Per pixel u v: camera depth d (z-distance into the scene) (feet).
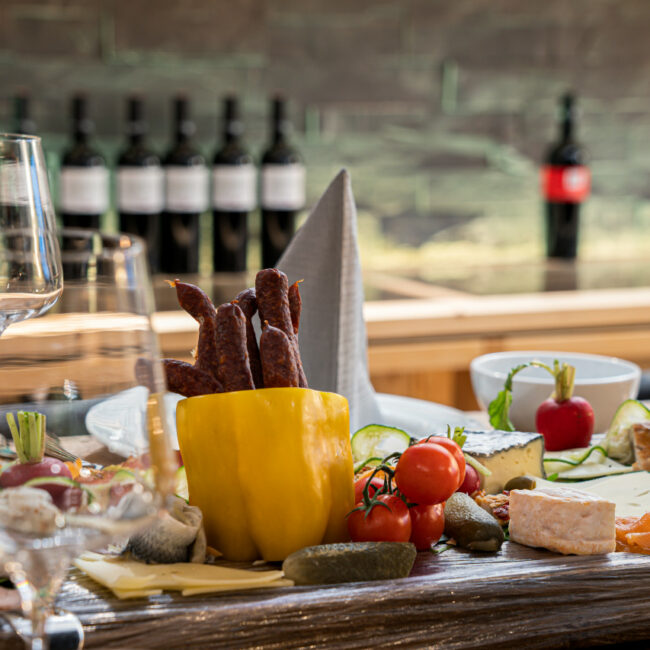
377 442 2.66
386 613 1.88
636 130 8.58
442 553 2.15
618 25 8.38
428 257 8.10
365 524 2.07
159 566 1.97
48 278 2.02
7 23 6.79
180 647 1.78
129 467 1.44
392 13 7.70
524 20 8.09
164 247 6.74
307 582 1.93
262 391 2.07
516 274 7.56
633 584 2.03
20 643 1.65
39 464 1.51
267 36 7.43
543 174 8.13
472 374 3.51
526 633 1.97
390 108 7.82
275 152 6.78
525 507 2.20
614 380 3.28
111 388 1.48
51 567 1.47
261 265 6.95
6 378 1.55
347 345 2.86
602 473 2.78
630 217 8.67
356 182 7.84
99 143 7.14
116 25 7.04
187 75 7.28
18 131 6.36
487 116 8.11
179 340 5.56
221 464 2.09
